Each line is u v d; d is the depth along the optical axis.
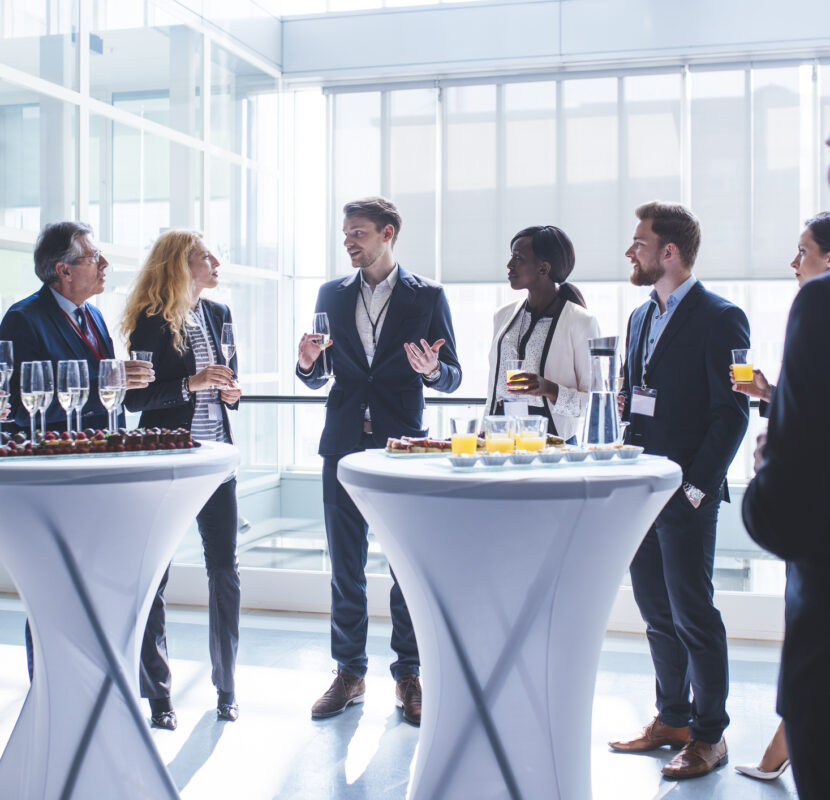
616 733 2.81
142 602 2.02
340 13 6.19
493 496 1.58
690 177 5.93
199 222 5.41
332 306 3.01
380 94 6.31
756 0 5.57
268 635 3.88
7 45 3.91
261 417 5.00
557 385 2.61
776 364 6.12
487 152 6.20
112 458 1.97
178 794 2.11
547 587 1.69
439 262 6.36
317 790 2.40
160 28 4.98
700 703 2.52
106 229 4.55
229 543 2.87
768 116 5.80
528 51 5.89
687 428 2.49
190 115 5.30
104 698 1.97
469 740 1.78
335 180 6.43
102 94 4.54
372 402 2.93
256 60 6.00
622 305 6.24
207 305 2.96
